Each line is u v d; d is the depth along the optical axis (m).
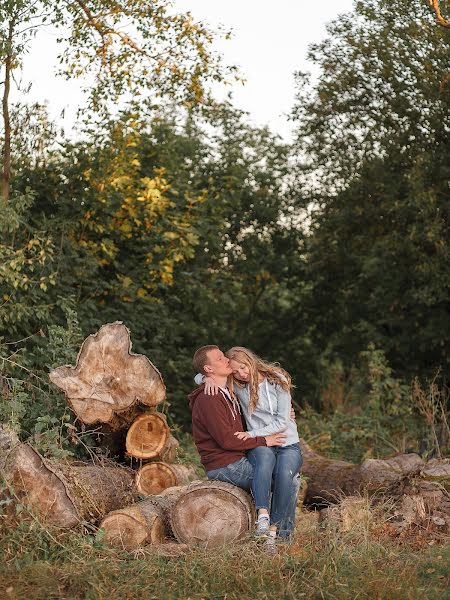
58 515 5.68
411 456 8.40
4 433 6.02
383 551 5.66
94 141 11.29
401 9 13.10
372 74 13.66
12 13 9.68
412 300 13.30
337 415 12.42
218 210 13.80
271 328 16.45
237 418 5.89
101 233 11.41
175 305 13.54
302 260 15.98
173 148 13.21
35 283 9.81
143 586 5.03
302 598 4.90
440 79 12.93
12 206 9.47
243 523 5.72
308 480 8.07
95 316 11.20
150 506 6.09
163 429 7.39
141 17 11.12
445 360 13.57
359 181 13.96
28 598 4.88
